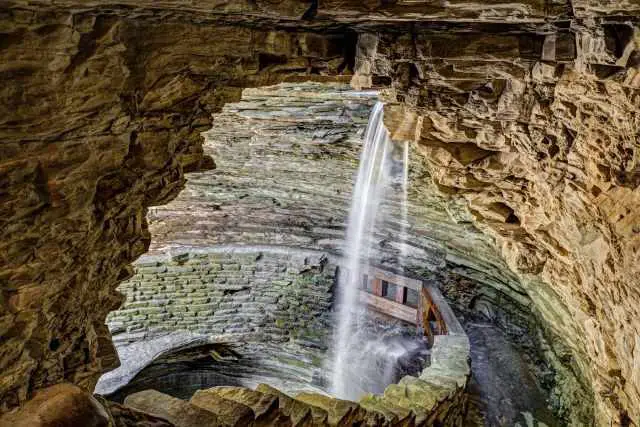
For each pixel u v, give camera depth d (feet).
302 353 39.19
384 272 36.94
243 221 39.88
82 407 7.98
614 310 13.50
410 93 11.84
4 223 6.60
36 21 5.89
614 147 10.75
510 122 12.67
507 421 24.75
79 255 8.44
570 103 10.98
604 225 12.25
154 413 9.80
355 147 27.22
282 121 26.07
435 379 22.41
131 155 9.04
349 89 23.12
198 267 39.01
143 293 37.99
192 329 39.32
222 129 28.04
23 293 7.25
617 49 8.35
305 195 34.73
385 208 32.01
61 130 6.91
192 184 35.58
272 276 39.68
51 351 8.57
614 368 15.26
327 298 38.99
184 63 8.66
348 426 14.57
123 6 6.58
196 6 7.06
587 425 22.00
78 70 6.72
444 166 15.65
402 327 36.50
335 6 7.97
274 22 8.84
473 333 31.91
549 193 13.92
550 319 24.36
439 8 7.98
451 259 33.47
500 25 9.51
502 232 17.93
